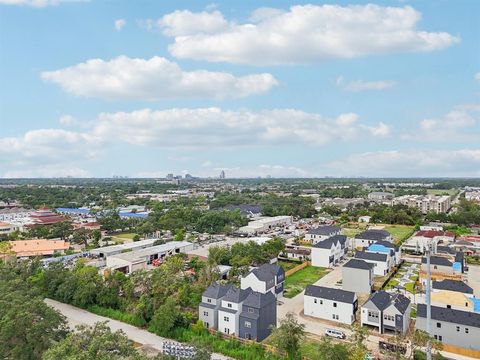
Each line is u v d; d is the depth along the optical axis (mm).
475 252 129250
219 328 67688
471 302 70000
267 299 68000
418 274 103438
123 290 80438
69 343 45031
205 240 155125
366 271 87625
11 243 131500
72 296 81250
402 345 59062
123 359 40750
